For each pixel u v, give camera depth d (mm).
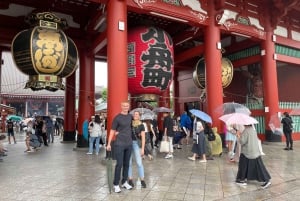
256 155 6945
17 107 47344
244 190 6648
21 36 9055
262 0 16484
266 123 17125
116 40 10328
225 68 15430
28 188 6703
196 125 10766
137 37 11195
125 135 6586
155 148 14953
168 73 11391
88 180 7516
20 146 17188
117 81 10156
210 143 11766
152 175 8180
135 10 11734
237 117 7305
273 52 17344
